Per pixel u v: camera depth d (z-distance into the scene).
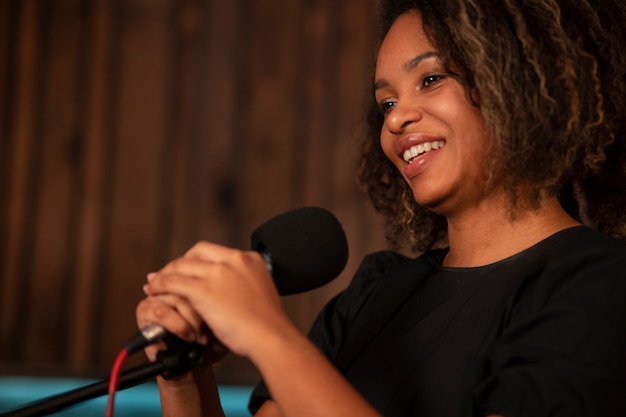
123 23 8.12
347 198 7.79
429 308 2.06
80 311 7.96
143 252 7.98
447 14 2.07
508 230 2.06
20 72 8.09
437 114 2.07
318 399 1.58
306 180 7.89
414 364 1.98
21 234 8.00
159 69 8.07
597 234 1.94
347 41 7.91
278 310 1.66
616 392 1.68
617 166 2.22
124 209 8.02
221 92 8.02
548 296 1.81
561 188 2.18
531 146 1.98
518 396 1.68
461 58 2.05
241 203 7.95
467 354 1.90
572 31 2.06
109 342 7.93
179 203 7.99
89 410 6.16
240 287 1.66
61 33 8.11
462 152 2.05
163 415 2.20
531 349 1.72
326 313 2.37
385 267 2.43
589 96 2.02
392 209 2.60
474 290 2.00
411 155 2.12
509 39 2.02
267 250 1.89
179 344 1.73
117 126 8.06
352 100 7.87
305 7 8.00
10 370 7.86
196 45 8.06
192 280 1.67
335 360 2.24
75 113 8.08
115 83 8.09
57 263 8.00
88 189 8.03
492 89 1.99
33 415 1.70
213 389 2.20
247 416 6.77
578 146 2.00
